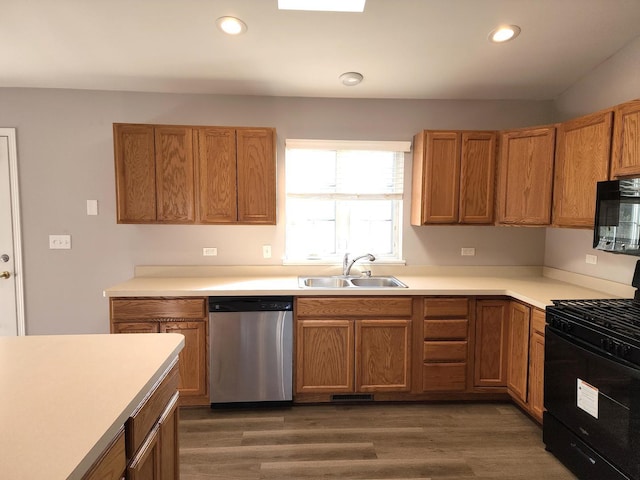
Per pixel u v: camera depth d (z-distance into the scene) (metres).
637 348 1.51
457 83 2.82
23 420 0.88
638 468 1.53
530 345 2.36
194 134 2.64
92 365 1.22
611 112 2.07
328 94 2.97
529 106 3.11
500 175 2.76
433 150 2.78
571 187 2.40
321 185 3.11
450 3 1.98
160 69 2.59
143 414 1.10
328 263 3.09
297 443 2.17
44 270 2.93
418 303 2.59
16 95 2.82
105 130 2.89
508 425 2.39
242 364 2.51
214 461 2.00
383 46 2.35
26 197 2.88
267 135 2.69
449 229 3.17
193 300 2.47
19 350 1.35
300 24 2.13
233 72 2.64
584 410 1.81
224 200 2.69
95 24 2.13
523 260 3.18
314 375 2.57
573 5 2.01
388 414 2.51
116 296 2.43
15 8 2.00
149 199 2.64
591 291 2.54
